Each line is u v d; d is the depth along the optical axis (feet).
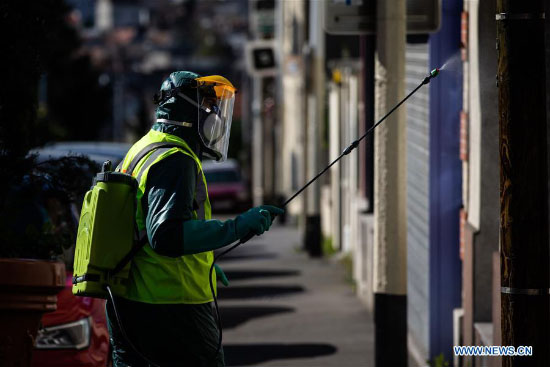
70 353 38.55
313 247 109.81
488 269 42.96
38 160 45.78
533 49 26.48
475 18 42.93
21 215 42.78
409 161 57.06
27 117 40.81
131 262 27.04
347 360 53.01
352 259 89.81
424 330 50.42
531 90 26.45
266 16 183.32
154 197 26.23
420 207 52.16
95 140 248.73
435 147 48.11
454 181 48.06
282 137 224.53
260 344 57.93
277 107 237.04
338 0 40.34
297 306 73.05
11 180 40.22
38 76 41.22
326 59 86.69
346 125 104.99
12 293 30.86
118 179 26.71
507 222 26.71
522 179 26.50
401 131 38.93
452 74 47.73
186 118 27.89
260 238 142.20
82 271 26.84
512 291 26.78
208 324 27.68
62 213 43.47
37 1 40.96
